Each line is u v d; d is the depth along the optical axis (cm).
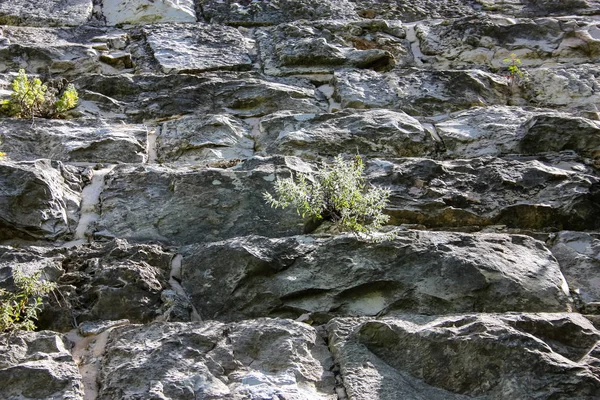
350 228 372
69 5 609
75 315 334
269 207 399
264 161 431
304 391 288
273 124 484
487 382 293
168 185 413
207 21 614
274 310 343
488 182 426
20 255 360
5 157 441
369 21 607
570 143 466
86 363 308
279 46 571
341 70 554
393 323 317
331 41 589
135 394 283
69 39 571
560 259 376
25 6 601
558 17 625
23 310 330
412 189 422
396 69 562
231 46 577
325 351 313
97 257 363
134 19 604
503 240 376
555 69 559
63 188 409
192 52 564
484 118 500
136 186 413
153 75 527
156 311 339
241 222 394
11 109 481
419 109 516
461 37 596
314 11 630
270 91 519
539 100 539
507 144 471
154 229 392
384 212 407
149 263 362
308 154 459
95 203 407
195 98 511
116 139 457
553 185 424
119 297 340
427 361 302
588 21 612
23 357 303
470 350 298
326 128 479
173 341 306
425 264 353
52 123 475
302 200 378
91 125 480
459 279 346
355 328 321
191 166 446
